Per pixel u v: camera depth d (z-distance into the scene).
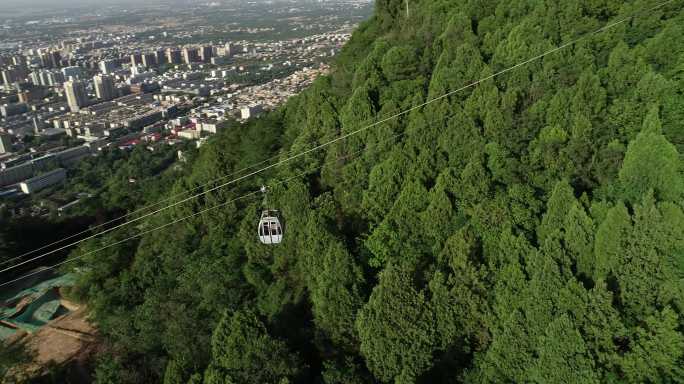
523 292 28.30
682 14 41.38
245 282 42.72
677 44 38.00
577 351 23.97
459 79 47.66
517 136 40.78
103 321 47.62
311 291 37.00
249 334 29.98
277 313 36.91
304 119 65.06
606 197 32.75
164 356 38.38
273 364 29.12
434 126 44.28
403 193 37.81
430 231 36.00
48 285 62.38
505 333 26.83
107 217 84.94
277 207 45.56
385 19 80.19
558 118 39.62
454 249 32.06
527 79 44.66
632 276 26.27
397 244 36.22
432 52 57.38
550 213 31.78
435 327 29.75
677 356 22.81
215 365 29.81
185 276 45.69
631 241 26.91
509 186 37.16
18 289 64.88
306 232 39.00
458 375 28.81
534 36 47.31
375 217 40.56
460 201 36.47
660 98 34.59
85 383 42.03
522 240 30.47
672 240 25.91
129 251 62.88
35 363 44.09
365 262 36.50
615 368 24.19
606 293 24.86
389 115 49.22
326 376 28.27
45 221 81.81
